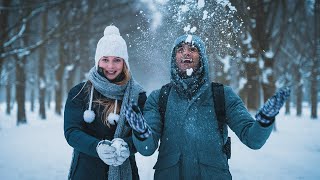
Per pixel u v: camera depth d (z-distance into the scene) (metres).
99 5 16.28
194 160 2.38
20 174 6.11
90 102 2.69
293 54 23.12
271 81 12.12
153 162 6.89
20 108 17.36
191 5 2.86
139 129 2.17
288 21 14.35
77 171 2.68
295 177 5.95
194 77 2.47
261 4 10.23
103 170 2.68
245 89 12.11
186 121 2.43
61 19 14.97
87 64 21.72
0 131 13.58
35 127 15.59
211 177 2.38
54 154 8.22
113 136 2.72
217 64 2.90
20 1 12.16
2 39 11.80
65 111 2.72
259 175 6.12
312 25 19.22
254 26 10.47
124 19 14.74
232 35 2.89
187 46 2.49
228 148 2.52
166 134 2.46
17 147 9.31
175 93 2.53
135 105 2.14
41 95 21.53
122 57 2.77
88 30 16.81
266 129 2.12
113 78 2.77
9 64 22.11
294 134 12.38
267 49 11.97
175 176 2.40
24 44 15.05
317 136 11.73
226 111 2.47
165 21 2.92
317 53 20.38
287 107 26.34
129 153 2.46
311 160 7.49
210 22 2.86
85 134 2.58
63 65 22.66
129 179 2.75
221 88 2.52
